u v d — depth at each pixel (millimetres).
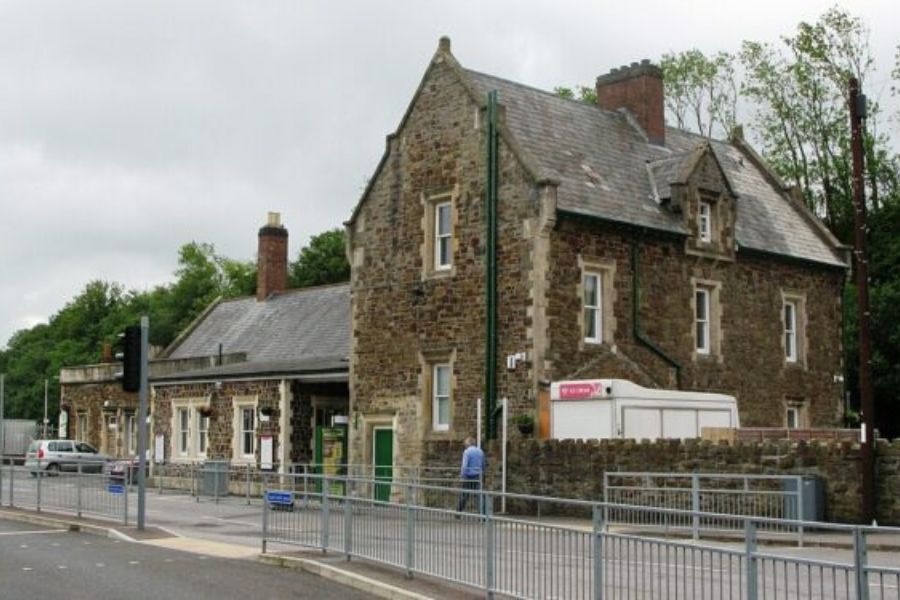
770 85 51312
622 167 32594
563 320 28625
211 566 16453
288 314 45281
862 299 23625
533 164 28750
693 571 9883
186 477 38656
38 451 47750
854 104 24547
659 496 24469
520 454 27156
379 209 32656
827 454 23141
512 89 32344
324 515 17078
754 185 37875
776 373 34500
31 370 100125
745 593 9383
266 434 37469
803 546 18547
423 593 13422
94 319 99062
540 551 11984
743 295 33719
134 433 48906
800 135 50750
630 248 30453
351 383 32750
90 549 18672
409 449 30891
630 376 29875
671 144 36219
